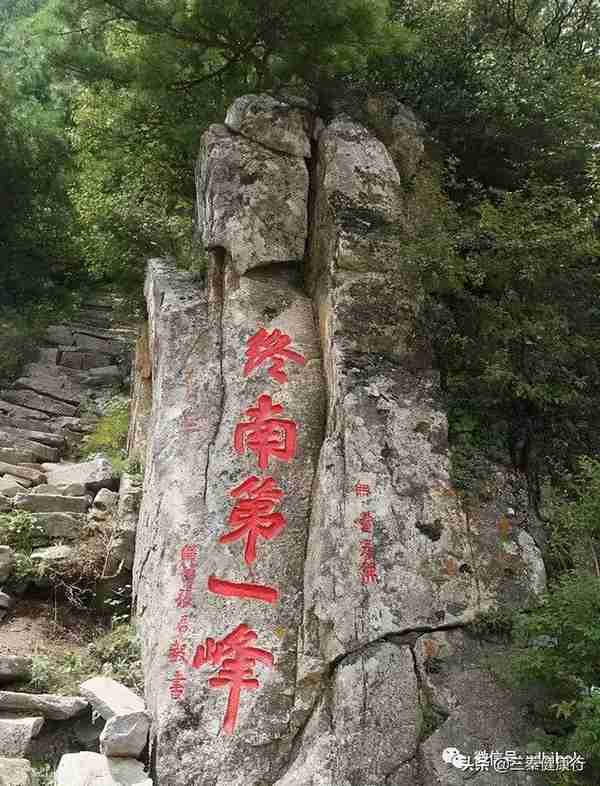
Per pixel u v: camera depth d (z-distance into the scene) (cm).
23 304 1546
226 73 876
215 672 509
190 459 594
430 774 453
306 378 613
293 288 671
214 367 632
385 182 675
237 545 551
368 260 626
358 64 758
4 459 980
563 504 532
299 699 493
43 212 1504
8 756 514
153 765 495
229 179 686
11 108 1495
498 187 797
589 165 709
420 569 516
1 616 688
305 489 569
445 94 775
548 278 623
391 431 558
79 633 690
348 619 498
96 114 1057
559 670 430
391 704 473
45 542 755
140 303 1108
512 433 605
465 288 641
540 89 754
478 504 551
